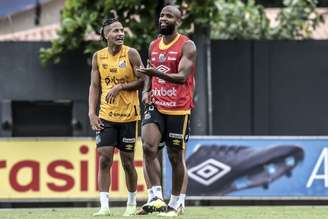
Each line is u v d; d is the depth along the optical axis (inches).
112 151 1087.0
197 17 1786.4
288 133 1882.4
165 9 1047.6
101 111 1084.5
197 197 1585.9
